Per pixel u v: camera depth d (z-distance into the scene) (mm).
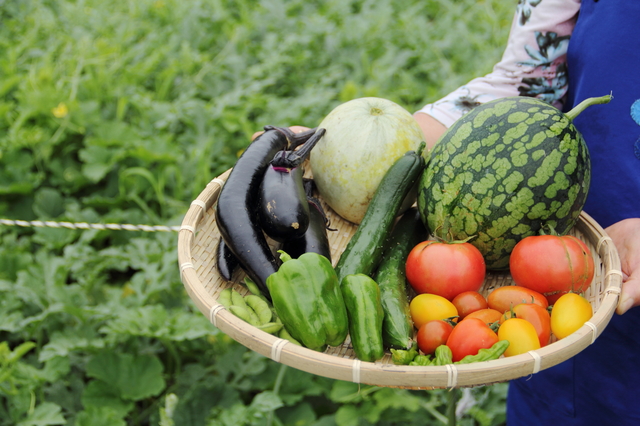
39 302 3145
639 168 1927
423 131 2293
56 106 4602
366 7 6895
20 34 6047
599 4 1931
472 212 1800
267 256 1761
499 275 2027
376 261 1862
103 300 3551
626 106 1907
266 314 1681
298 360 1411
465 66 5691
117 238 3943
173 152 4371
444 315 1676
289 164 1874
